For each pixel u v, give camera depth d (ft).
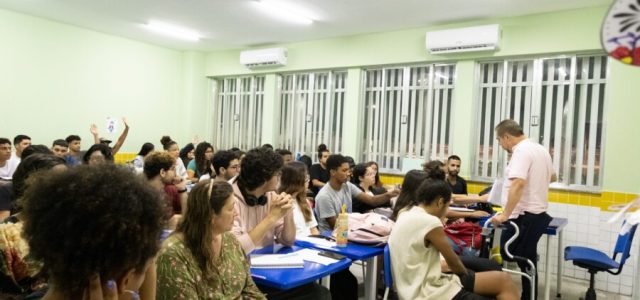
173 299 5.10
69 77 19.43
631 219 9.68
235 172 11.91
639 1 3.34
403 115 18.26
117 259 2.23
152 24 18.79
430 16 15.83
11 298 4.66
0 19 17.16
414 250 7.64
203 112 24.49
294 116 21.62
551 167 10.25
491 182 16.14
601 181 14.24
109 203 2.16
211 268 5.48
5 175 13.93
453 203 13.57
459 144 16.62
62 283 2.25
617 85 13.53
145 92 22.45
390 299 9.45
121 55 21.30
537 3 13.94
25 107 18.07
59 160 5.82
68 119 19.49
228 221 5.66
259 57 21.25
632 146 13.29
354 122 19.15
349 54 19.20
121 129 21.48
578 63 14.83
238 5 15.75
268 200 7.66
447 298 7.37
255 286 6.07
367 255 8.03
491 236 10.07
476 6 14.55
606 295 13.26
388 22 16.83
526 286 9.97
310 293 7.41
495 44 15.20
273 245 8.07
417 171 9.95
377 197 12.29
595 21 13.89
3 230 4.75
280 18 16.99
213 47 22.90
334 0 14.67
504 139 10.57
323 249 8.21
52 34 18.74
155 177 10.17
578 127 14.79
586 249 12.35
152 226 2.34
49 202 2.16
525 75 15.78
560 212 14.78
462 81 16.55
